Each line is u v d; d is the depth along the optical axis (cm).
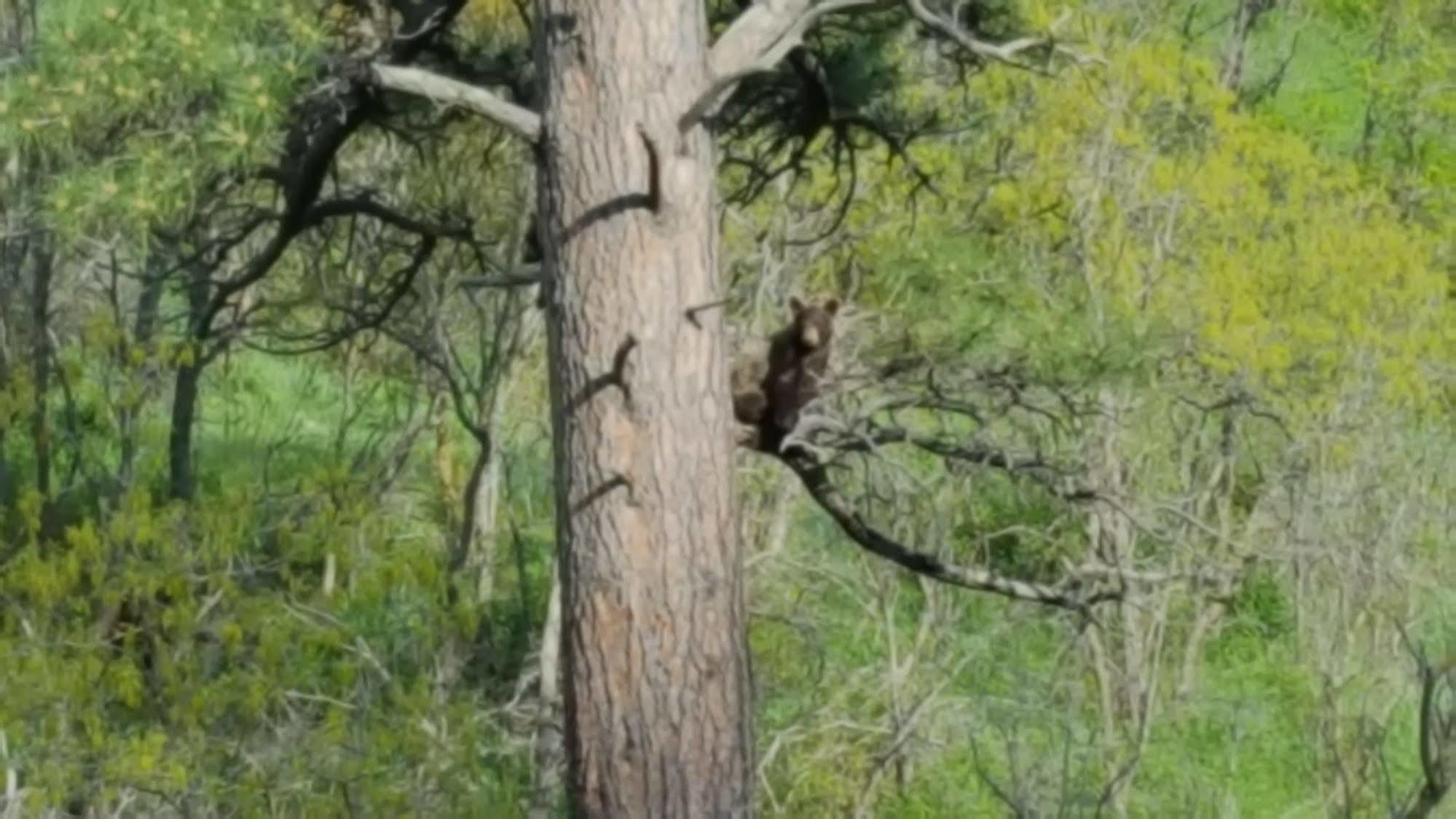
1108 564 1961
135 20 1187
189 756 1423
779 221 2062
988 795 2056
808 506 2177
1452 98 3103
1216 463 2277
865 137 1975
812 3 1370
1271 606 2509
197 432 2264
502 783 1806
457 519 2164
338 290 1900
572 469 1295
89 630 1455
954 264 1853
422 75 1309
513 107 1309
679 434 1285
